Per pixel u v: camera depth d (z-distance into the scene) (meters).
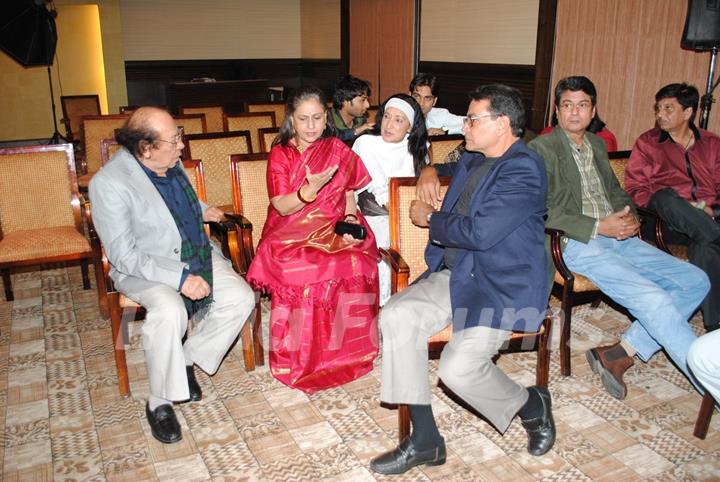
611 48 5.49
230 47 11.34
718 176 3.56
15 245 3.46
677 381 2.98
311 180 2.57
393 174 3.28
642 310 2.71
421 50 8.31
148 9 10.63
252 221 3.38
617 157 3.68
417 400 2.24
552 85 6.18
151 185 2.56
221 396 2.83
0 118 10.46
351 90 4.24
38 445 2.46
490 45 7.11
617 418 2.67
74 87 10.89
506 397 2.27
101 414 2.67
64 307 3.75
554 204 2.91
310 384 2.88
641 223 3.42
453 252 2.42
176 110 10.27
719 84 4.59
